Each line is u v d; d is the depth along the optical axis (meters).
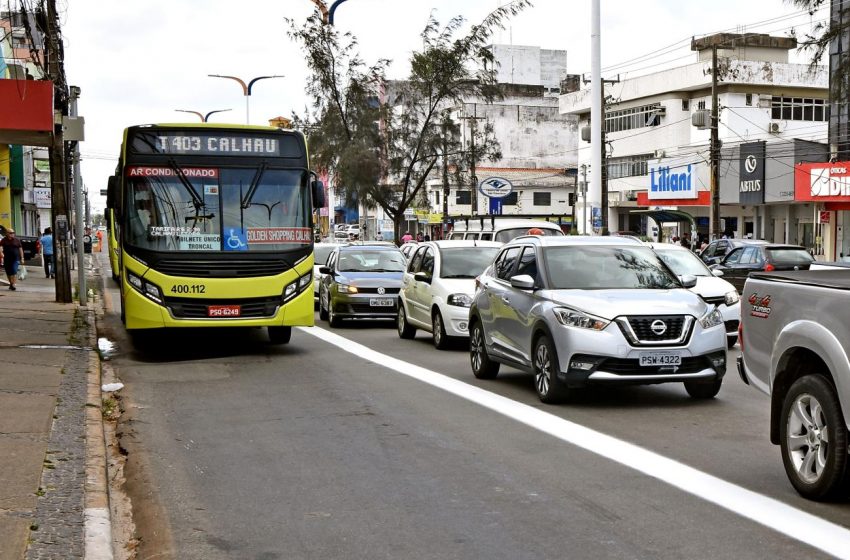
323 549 5.38
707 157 53.53
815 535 5.39
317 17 35.62
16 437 8.05
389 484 6.79
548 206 75.94
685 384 10.17
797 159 45.41
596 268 10.46
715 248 25.11
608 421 8.95
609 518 5.82
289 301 14.08
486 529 5.67
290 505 6.31
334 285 19.67
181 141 13.89
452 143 36.41
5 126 19.02
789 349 6.21
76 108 26.06
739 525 5.62
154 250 13.60
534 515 5.93
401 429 8.74
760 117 56.00
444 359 14.14
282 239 14.09
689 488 6.48
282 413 9.70
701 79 55.91
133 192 13.70
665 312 9.39
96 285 34.28
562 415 9.29
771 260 21.09
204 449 8.09
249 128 14.14
